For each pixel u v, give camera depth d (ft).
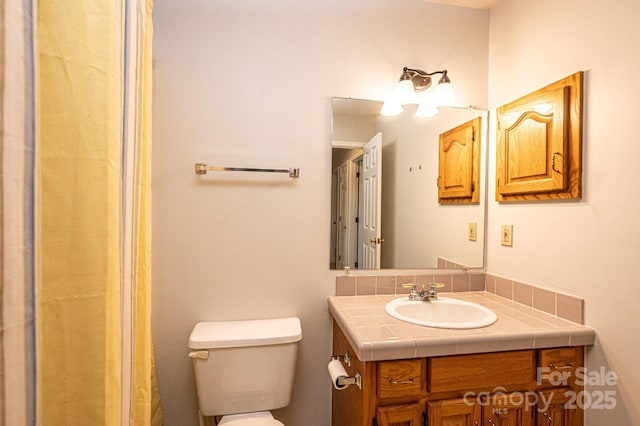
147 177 3.50
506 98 5.04
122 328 2.65
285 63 4.89
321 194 5.01
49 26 2.13
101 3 2.28
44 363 2.14
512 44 4.91
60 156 2.15
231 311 4.77
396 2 5.22
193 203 4.66
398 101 5.07
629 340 3.26
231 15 4.74
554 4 4.16
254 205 4.82
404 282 5.24
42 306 2.12
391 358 3.32
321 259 5.03
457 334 3.51
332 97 5.02
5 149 1.71
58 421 2.18
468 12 5.41
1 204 1.70
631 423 3.24
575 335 3.60
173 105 4.59
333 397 4.99
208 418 4.72
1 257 1.70
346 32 5.06
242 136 4.77
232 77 4.74
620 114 3.35
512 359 3.57
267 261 4.87
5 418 1.72
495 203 5.28
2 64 1.70
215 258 4.73
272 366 4.26
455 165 5.39
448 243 5.39
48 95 2.12
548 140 4.13
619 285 3.35
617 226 3.37
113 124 2.33
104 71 2.27
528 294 4.55
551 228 4.19
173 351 4.65
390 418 3.36
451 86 5.03
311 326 5.02
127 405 2.76
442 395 3.51
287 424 4.98
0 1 1.69
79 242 2.20
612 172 3.43
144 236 3.44
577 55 3.84
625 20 3.31
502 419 3.57
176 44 4.59
